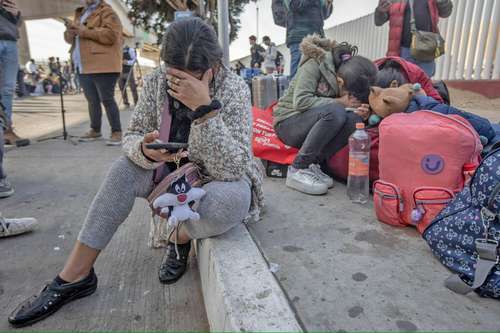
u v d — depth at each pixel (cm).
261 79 424
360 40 742
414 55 364
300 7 388
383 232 175
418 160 170
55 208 247
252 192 167
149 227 220
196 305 150
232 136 146
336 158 246
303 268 144
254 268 132
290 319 107
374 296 127
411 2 366
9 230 203
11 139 438
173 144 132
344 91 232
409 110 213
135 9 1506
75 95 1652
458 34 542
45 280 167
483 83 498
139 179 144
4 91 406
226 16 307
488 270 122
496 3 483
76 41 420
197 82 129
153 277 169
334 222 186
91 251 146
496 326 112
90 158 379
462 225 137
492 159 131
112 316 142
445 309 120
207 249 151
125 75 916
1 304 150
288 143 255
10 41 387
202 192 141
